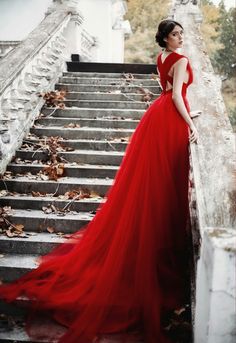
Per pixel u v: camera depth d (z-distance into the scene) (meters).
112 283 2.89
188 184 3.41
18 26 11.77
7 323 3.06
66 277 3.20
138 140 3.34
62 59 7.90
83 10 12.09
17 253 3.78
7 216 4.07
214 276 2.03
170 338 2.81
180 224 3.24
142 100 6.71
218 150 2.83
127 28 16.02
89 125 5.98
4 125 4.87
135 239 3.05
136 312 2.87
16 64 5.48
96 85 7.14
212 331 2.12
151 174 3.14
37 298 3.05
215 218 2.33
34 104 6.10
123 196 3.30
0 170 4.70
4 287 3.19
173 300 2.97
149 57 27.66
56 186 4.55
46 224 4.04
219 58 26.64
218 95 3.62
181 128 3.22
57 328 2.93
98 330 2.77
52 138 5.52
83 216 4.12
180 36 3.36
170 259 3.18
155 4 27.73
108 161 5.06
